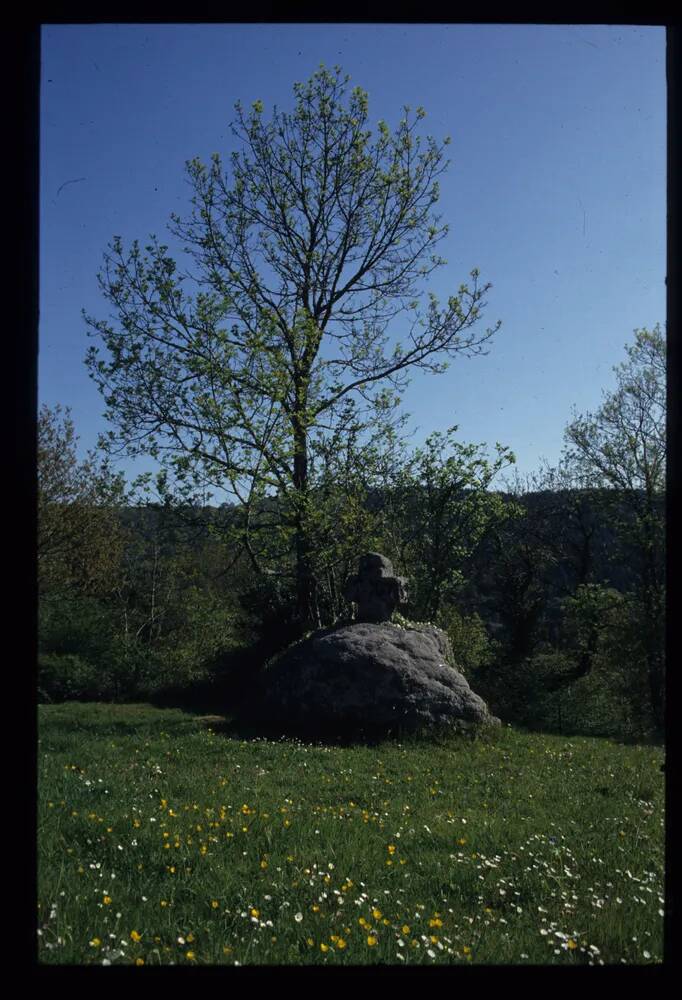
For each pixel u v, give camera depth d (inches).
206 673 893.2
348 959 183.3
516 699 946.7
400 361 946.1
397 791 400.2
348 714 579.5
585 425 1215.6
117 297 835.4
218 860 253.3
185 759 462.9
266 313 844.6
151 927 195.5
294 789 389.1
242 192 913.5
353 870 254.8
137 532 1238.9
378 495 931.3
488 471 945.5
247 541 837.8
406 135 928.9
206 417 804.0
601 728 975.6
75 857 248.1
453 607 1138.7
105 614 1086.4
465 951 191.5
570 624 1440.7
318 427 863.7
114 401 814.5
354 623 661.9
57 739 513.7
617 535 1290.6
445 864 270.4
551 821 345.7
